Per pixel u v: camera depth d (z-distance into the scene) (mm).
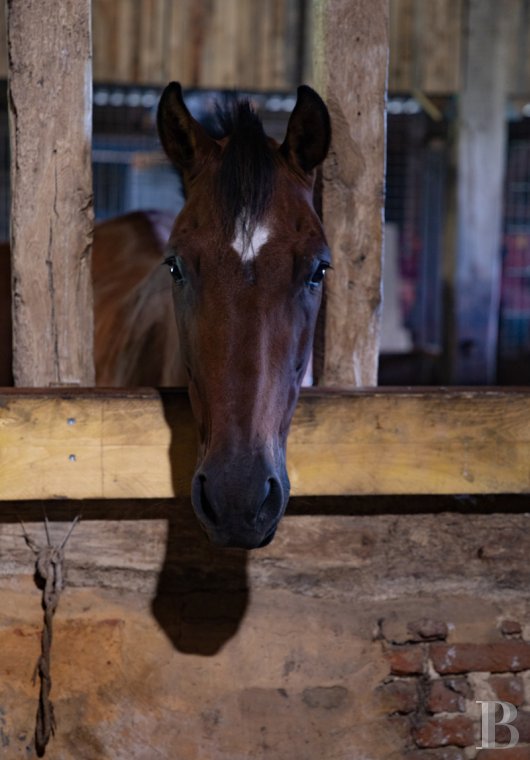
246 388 1313
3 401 1535
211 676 1674
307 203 1483
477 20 5000
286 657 1689
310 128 1562
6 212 5984
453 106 5219
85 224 1712
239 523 1257
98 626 1659
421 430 1616
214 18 4902
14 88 1651
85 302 1733
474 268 5285
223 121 1749
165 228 3156
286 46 4969
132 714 1663
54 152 1675
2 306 2830
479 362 5375
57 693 1654
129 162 6359
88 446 1564
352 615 1710
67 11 1646
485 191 5199
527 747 1758
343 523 1706
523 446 1643
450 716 1733
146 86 5004
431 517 1727
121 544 1666
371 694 1709
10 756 1652
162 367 2053
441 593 1738
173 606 1675
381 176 1786
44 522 1646
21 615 1649
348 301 1811
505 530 1748
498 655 1744
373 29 1741
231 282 1354
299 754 1687
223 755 1670
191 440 1580
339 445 1603
